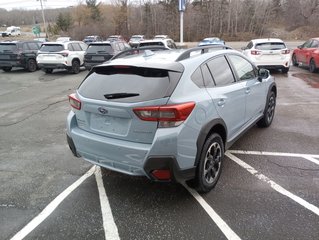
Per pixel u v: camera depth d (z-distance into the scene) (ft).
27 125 22.97
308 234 10.03
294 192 12.51
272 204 11.73
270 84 19.90
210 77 12.98
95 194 12.82
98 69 12.55
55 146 18.43
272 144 17.63
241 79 15.69
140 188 13.21
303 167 14.69
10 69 59.82
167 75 11.08
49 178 14.30
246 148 17.11
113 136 11.45
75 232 10.48
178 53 13.37
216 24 215.51
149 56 12.90
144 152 10.61
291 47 111.45
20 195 12.85
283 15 240.73
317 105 26.43
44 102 31.01
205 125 11.70
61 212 11.61
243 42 179.83
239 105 14.94
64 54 51.98
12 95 35.29
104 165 12.08
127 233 10.36
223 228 10.45
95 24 219.00
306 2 227.81
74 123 12.92
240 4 217.56
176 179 11.00
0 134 20.94
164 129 10.49
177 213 11.35
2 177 14.48
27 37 240.53
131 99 10.78
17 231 10.58
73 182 13.88
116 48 51.90
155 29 219.41
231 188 12.92
